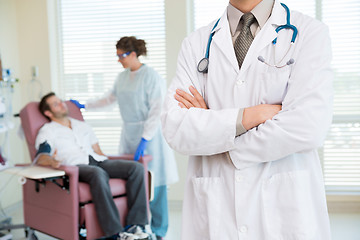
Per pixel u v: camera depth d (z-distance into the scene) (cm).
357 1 342
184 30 359
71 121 300
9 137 364
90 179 252
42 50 381
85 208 246
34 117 284
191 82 112
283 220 96
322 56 96
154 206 296
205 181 102
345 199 350
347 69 348
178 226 322
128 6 378
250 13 105
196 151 99
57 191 253
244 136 96
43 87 383
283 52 100
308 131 91
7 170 251
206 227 102
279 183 96
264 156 95
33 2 379
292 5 351
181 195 367
